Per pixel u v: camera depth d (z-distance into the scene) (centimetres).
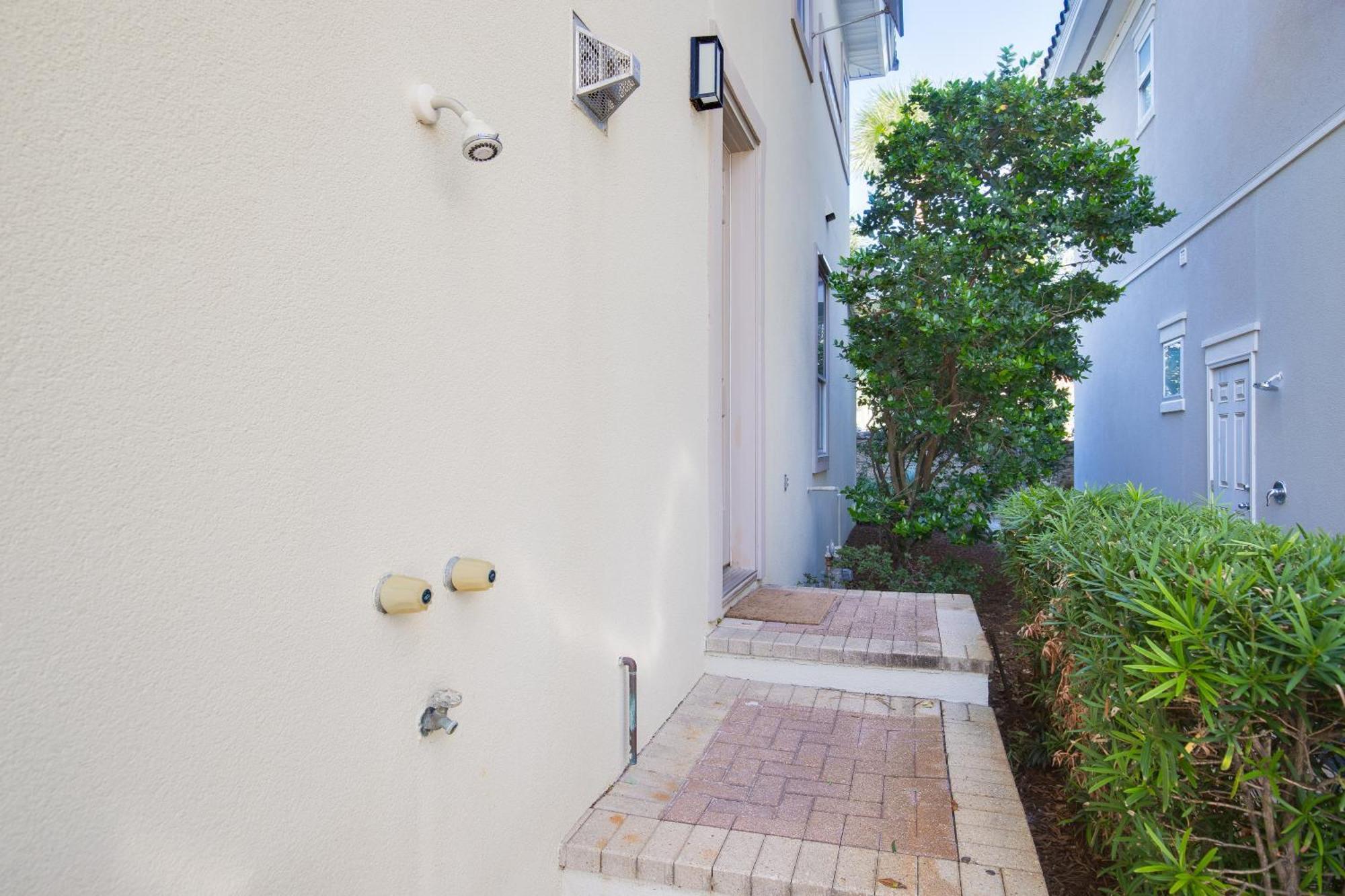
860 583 757
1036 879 225
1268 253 664
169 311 115
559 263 242
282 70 136
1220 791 194
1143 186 718
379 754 161
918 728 339
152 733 112
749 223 529
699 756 312
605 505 281
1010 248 712
